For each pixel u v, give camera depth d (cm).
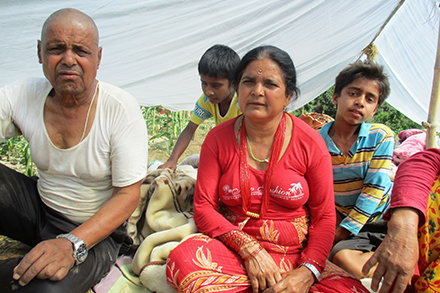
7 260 153
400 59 500
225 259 162
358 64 200
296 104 543
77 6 259
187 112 851
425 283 140
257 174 169
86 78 153
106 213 165
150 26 288
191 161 334
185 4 279
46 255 143
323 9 339
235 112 270
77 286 155
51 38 143
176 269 158
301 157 167
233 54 245
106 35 287
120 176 171
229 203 177
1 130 174
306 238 176
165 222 210
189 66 340
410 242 133
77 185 178
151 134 782
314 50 413
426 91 526
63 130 167
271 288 147
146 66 326
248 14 310
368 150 207
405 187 143
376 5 370
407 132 404
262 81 157
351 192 219
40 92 168
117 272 196
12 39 265
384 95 206
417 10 410
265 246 170
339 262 200
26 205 185
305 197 169
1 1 238
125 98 172
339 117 210
